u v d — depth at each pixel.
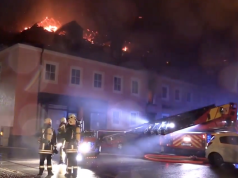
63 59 23.17
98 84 25.17
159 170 10.41
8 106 21.23
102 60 25.69
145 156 14.98
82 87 24.03
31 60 21.50
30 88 21.27
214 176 9.45
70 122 8.13
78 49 25.38
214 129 15.98
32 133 20.98
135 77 28.02
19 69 20.91
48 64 22.34
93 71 24.92
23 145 20.36
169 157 14.67
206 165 12.33
